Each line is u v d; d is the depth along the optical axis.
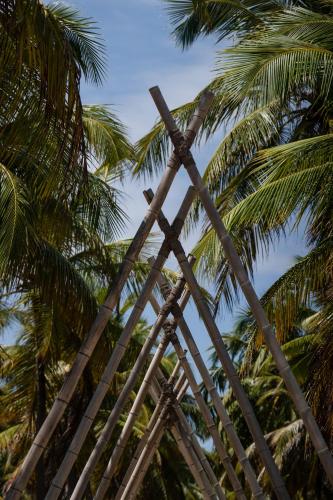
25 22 9.17
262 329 10.02
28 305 20.84
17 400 22.23
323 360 14.37
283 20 13.49
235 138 16.56
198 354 13.63
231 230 14.12
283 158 13.26
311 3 17.75
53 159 11.36
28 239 13.90
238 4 17.48
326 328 14.46
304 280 14.39
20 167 13.82
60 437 24.83
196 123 10.59
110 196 16.94
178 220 11.20
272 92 12.57
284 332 14.91
